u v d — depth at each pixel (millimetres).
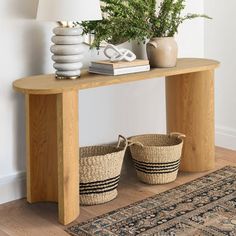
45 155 2621
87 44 2830
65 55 2402
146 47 2869
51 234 2250
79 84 2285
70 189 2342
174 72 2703
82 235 2223
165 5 2809
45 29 2660
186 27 3494
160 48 2785
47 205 2613
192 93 3043
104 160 2527
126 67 2582
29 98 2520
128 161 3174
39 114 2566
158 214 2434
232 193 2699
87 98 2922
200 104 3047
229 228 2252
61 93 2227
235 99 3611
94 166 2510
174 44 2834
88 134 2963
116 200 2648
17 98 2611
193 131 3082
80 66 2467
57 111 2270
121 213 2461
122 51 2629
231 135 3666
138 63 2639
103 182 2566
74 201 2381
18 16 2541
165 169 2852
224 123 3723
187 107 3072
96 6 2381
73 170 2344
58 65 2416
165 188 2824
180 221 2340
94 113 2977
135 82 3188
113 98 3072
